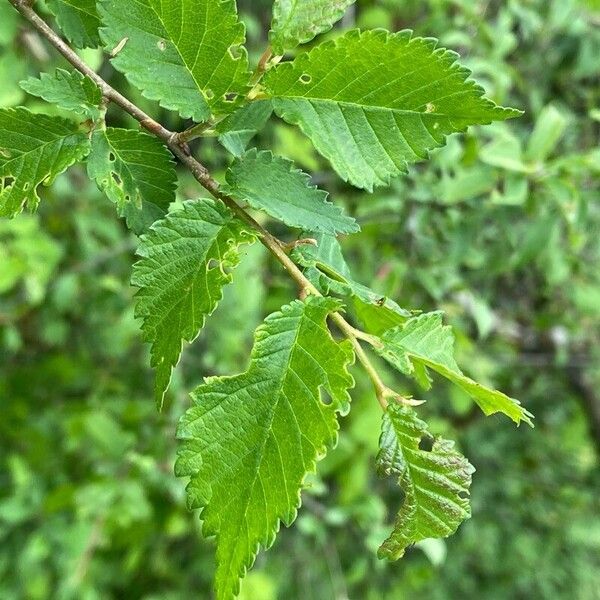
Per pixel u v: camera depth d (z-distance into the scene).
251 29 0.61
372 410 0.59
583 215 0.47
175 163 0.20
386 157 0.19
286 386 0.17
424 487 0.18
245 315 0.55
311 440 0.17
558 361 0.76
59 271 0.65
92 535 0.62
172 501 0.65
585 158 0.45
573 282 0.64
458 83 0.19
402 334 0.19
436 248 0.53
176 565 0.80
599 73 0.65
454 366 0.19
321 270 0.20
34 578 0.69
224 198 0.19
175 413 0.58
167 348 0.18
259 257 0.54
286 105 0.19
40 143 0.20
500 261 0.54
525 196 0.45
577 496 0.96
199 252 0.19
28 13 0.21
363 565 0.71
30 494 0.65
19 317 0.68
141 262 0.18
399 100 0.19
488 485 0.94
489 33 0.54
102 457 0.58
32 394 0.71
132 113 0.20
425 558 0.85
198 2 0.18
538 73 0.65
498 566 0.96
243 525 0.17
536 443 0.95
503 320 0.75
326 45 0.18
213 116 0.19
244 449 0.17
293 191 0.19
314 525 0.63
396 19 0.68
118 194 0.20
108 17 0.19
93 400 0.66
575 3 0.59
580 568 0.98
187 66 0.19
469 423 0.87
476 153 0.46
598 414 0.89
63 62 0.42
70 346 0.71
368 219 0.52
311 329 0.18
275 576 0.79
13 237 0.55
